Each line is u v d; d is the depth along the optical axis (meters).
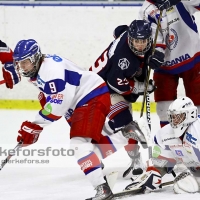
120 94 15.98
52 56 12.95
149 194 13.59
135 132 14.62
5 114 26.20
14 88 27.30
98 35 26.81
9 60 17.44
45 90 12.70
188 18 16.69
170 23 16.56
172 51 16.75
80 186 14.74
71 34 26.97
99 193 12.52
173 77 17.17
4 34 27.34
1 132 22.44
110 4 26.58
